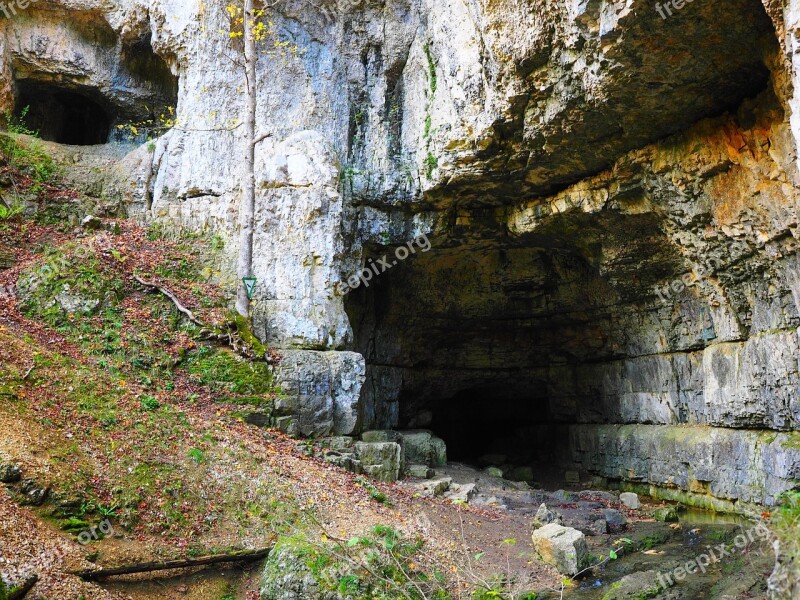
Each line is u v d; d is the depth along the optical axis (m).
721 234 13.02
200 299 14.93
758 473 12.88
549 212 16.42
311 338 15.43
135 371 12.89
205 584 8.73
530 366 22.39
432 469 16.59
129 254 15.20
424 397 22.44
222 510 9.76
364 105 17.67
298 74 17.55
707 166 12.55
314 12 17.78
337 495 11.32
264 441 12.77
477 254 19.78
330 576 8.55
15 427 9.25
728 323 14.17
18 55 18.28
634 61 11.02
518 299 20.58
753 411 13.34
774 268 12.34
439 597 9.00
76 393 10.72
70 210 16.42
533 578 10.33
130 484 9.38
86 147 18.36
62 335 12.88
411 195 17.02
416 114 17.11
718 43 10.50
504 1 12.52
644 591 9.51
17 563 7.47
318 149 16.42
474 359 22.22
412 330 20.88
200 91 17.41
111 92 19.36
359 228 17.20
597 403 20.52
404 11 17.61
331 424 14.51
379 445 14.34
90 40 19.08
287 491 10.64
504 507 14.58
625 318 18.45
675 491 16.16
